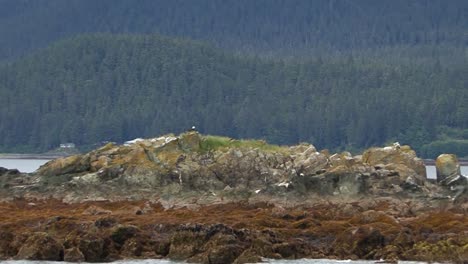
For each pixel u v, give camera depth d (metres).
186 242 197.38
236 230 198.75
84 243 198.38
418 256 198.38
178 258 196.62
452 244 199.25
